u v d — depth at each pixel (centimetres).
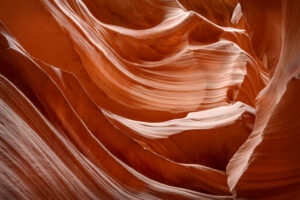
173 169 505
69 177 275
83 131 386
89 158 366
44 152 263
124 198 343
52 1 724
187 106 924
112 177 373
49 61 650
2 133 221
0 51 349
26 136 251
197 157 657
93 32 927
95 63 771
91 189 301
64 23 707
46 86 364
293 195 360
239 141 682
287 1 410
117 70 867
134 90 882
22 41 620
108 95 774
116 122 618
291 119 347
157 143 641
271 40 566
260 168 391
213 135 685
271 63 594
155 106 882
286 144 363
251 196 406
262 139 383
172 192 427
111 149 464
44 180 234
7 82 291
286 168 370
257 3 539
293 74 351
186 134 675
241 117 727
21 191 199
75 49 689
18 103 284
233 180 482
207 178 522
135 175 412
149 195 391
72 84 466
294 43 371
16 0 618
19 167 214
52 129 317
